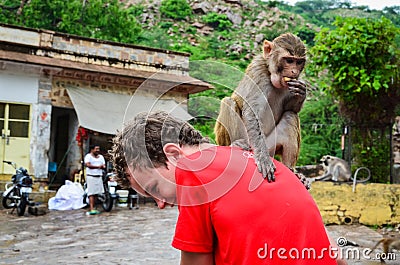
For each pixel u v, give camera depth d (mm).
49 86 15945
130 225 10336
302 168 13992
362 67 11016
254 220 1977
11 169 15406
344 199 9008
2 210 12953
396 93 11039
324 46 11250
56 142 18891
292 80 3896
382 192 9109
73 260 6859
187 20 47406
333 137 24328
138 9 48344
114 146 2168
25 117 15672
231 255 1983
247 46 43344
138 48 17531
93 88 16672
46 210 13078
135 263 6637
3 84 15305
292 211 2000
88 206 13625
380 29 10992
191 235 2031
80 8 28969
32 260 6887
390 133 11219
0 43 15500
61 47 16578
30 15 27672
